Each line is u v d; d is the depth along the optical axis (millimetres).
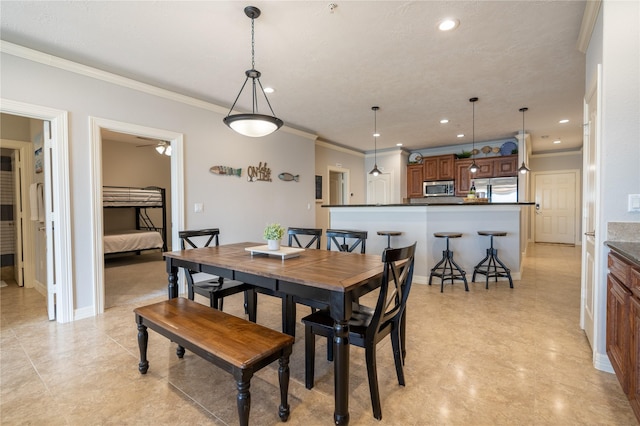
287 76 3336
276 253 2334
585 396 1753
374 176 7875
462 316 3010
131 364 2127
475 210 4379
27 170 3975
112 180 6812
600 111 1955
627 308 1562
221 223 4219
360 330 1686
